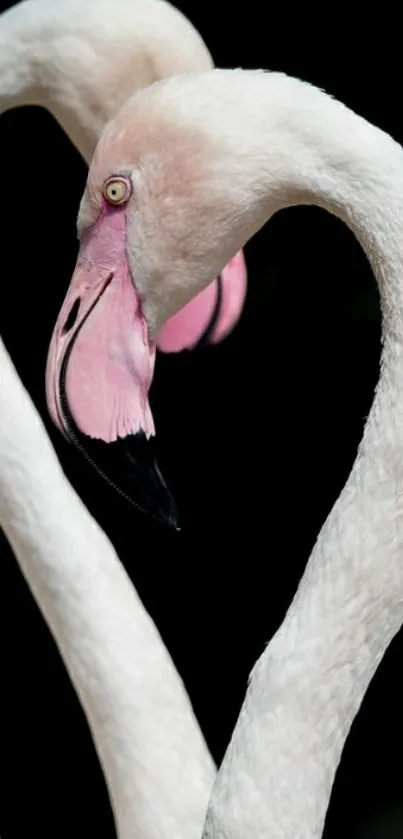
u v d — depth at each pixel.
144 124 4.02
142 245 4.15
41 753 8.49
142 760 4.54
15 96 5.55
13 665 8.60
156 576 8.51
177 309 4.25
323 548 3.61
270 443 8.64
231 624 8.42
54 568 4.66
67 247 8.97
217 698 8.27
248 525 8.56
